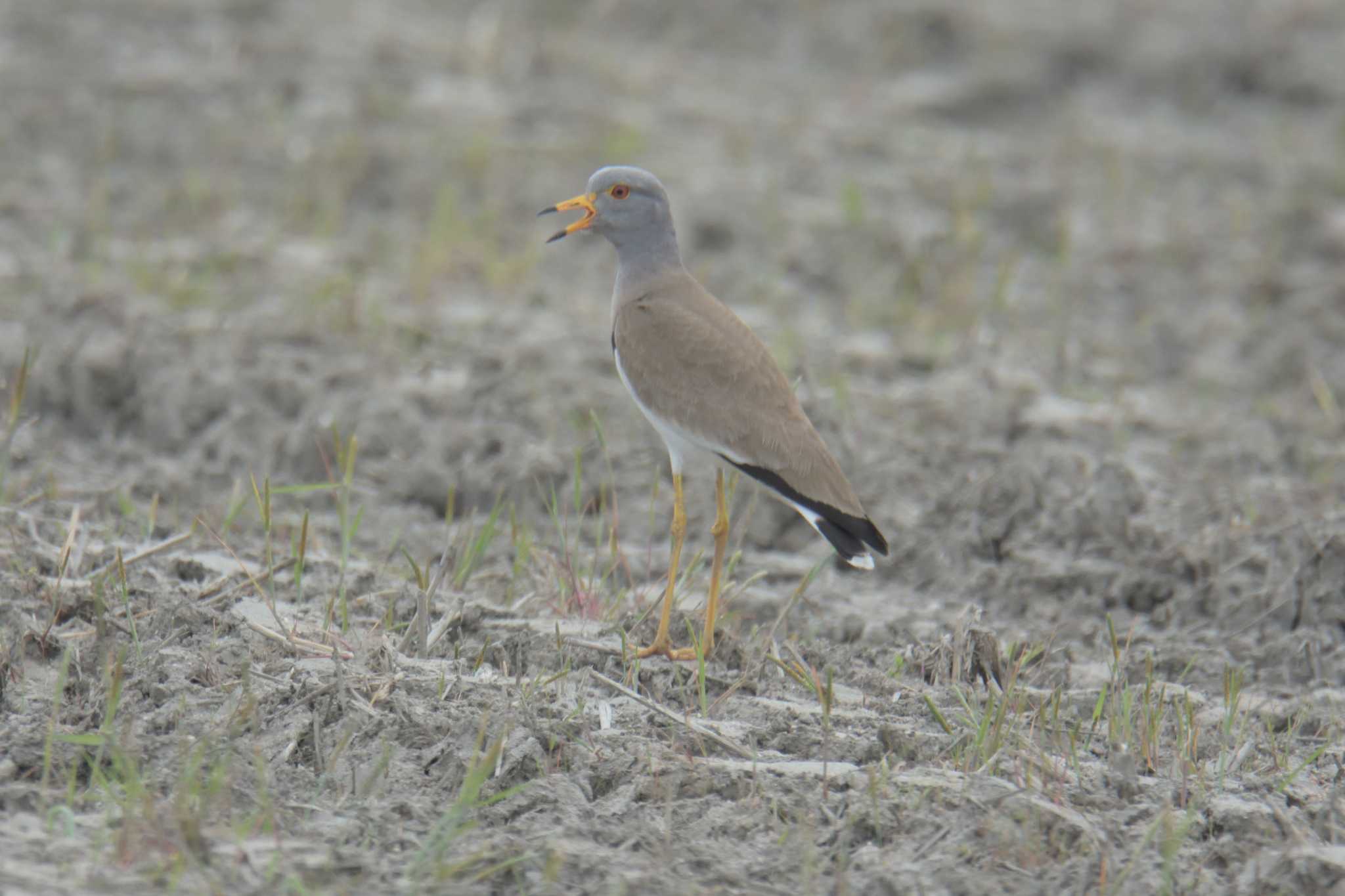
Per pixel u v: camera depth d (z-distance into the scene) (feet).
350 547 36.63
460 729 26.63
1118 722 29.17
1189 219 71.36
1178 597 37.27
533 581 35.35
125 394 45.29
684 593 35.17
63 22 78.48
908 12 94.07
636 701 28.94
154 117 69.46
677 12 93.81
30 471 39.55
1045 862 24.63
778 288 59.11
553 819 24.97
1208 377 55.77
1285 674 34.30
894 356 53.72
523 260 57.82
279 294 54.24
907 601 37.83
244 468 42.09
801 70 89.25
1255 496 42.65
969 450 44.86
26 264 53.52
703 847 24.52
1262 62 91.71
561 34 88.43
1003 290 59.31
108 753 25.30
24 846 22.79
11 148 65.05
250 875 22.57
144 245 56.90
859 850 24.73
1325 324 60.29
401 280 57.16
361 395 45.42
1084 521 39.91
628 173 34.14
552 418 44.91
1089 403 51.21
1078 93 88.99
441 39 84.02
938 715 28.63
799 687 30.68
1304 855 24.73
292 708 26.99
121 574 29.84
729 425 31.89
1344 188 76.23
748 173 71.00
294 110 72.13
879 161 75.31
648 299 33.88
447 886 22.75
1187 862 25.20
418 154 68.74
